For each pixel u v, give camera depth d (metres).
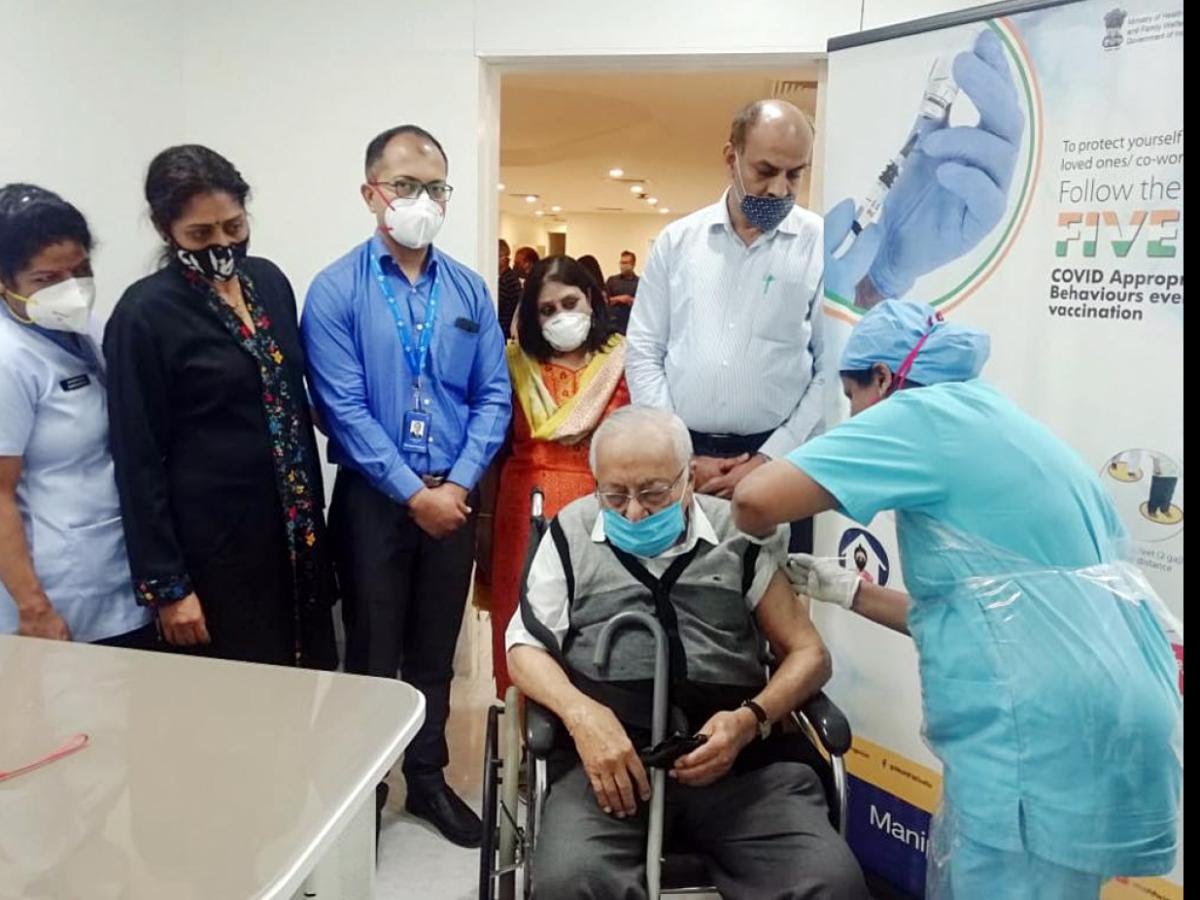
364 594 2.18
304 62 2.92
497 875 1.62
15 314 1.75
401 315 2.17
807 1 2.73
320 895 0.99
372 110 2.92
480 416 2.29
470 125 2.89
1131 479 1.59
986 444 1.33
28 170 2.30
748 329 2.24
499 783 1.76
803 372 2.29
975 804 1.34
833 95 1.96
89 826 0.91
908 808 1.98
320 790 0.99
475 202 2.93
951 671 1.37
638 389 2.36
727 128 5.89
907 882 2.00
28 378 1.75
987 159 1.71
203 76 2.96
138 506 1.84
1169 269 1.51
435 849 2.24
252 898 0.80
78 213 1.77
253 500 1.96
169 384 1.87
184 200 1.80
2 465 1.73
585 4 2.80
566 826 1.51
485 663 3.37
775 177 2.09
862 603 1.71
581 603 1.68
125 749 1.07
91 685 1.26
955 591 1.36
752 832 1.53
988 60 1.69
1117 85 1.54
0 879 0.83
